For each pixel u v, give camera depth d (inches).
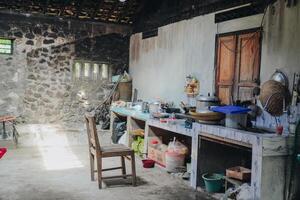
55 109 324.5
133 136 281.9
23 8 305.7
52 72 322.0
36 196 170.2
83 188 184.9
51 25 319.3
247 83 195.5
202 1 237.0
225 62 214.2
